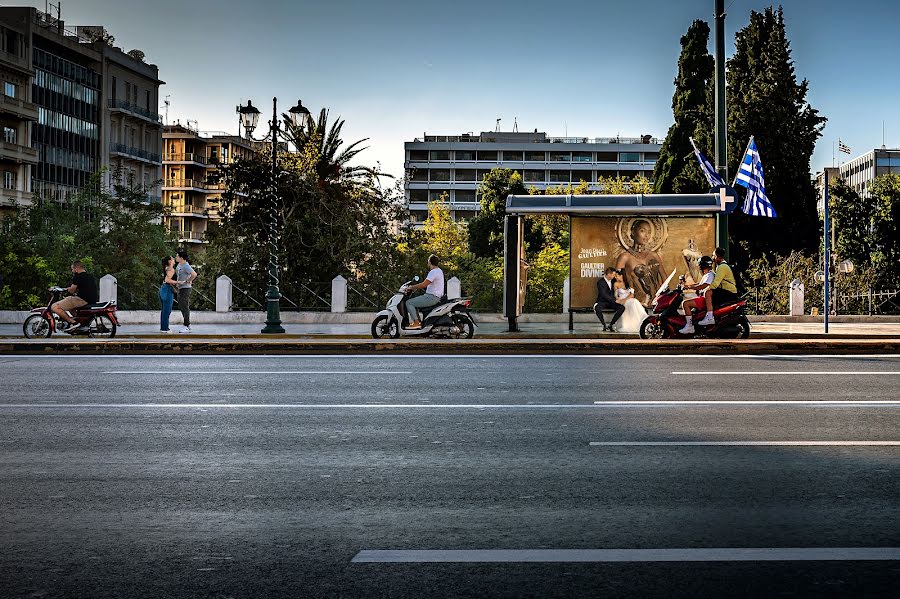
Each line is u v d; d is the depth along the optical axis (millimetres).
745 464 7395
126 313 30453
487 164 141750
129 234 51406
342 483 6754
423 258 37750
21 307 31422
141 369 14617
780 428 9062
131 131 89562
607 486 6656
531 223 67562
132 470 7191
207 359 16500
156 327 26516
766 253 42500
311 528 5598
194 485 6691
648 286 22516
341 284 31422
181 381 12930
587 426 9180
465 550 5141
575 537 5398
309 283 34969
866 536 5418
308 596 4422
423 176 141250
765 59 45438
